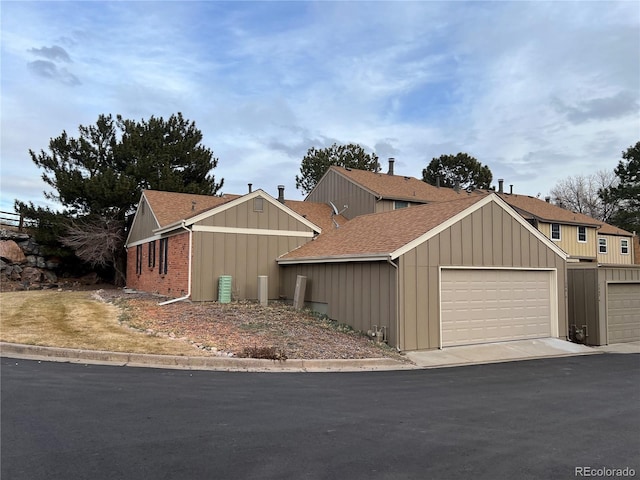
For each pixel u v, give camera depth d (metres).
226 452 4.43
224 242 16.50
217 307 14.62
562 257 14.24
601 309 14.46
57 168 27.03
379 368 9.44
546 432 5.36
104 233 25.66
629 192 43.75
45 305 14.92
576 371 9.78
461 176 50.84
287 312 14.34
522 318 13.33
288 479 3.87
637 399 7.19
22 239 27.19
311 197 30.44
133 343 9.57
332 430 5.19
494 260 12.78
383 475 4.00
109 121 28.56
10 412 5.45
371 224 15.64
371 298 12.16
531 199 34.81
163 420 5.33
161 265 19.09
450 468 4.20
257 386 7.19
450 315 12.05
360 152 45.00
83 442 4.58
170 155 28.77
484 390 7.64
